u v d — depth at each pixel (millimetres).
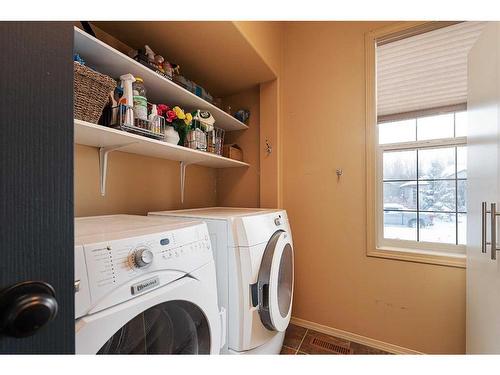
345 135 1704
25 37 327
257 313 1136
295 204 1891
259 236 1183
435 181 1534
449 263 1375
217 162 1846
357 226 1656
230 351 1076
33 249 322
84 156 1190
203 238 868
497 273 950
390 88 1634
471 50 1190
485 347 1056
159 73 1244
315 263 1802
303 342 1632
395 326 1524
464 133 1437
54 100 353
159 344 733
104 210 1277
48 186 341
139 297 611
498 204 935
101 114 920
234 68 1707
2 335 290
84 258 523
